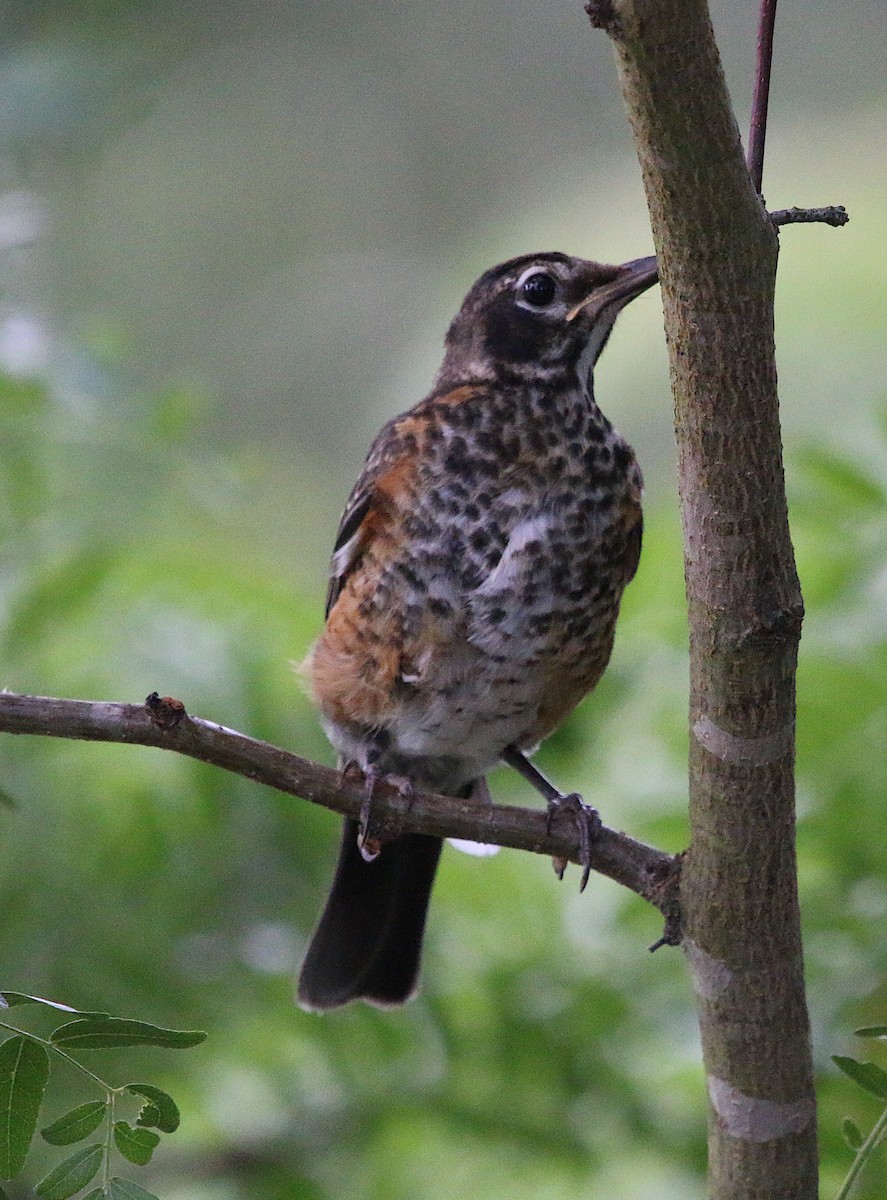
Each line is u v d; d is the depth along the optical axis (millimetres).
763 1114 6988
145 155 18766
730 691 6559
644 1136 10258
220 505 10961
